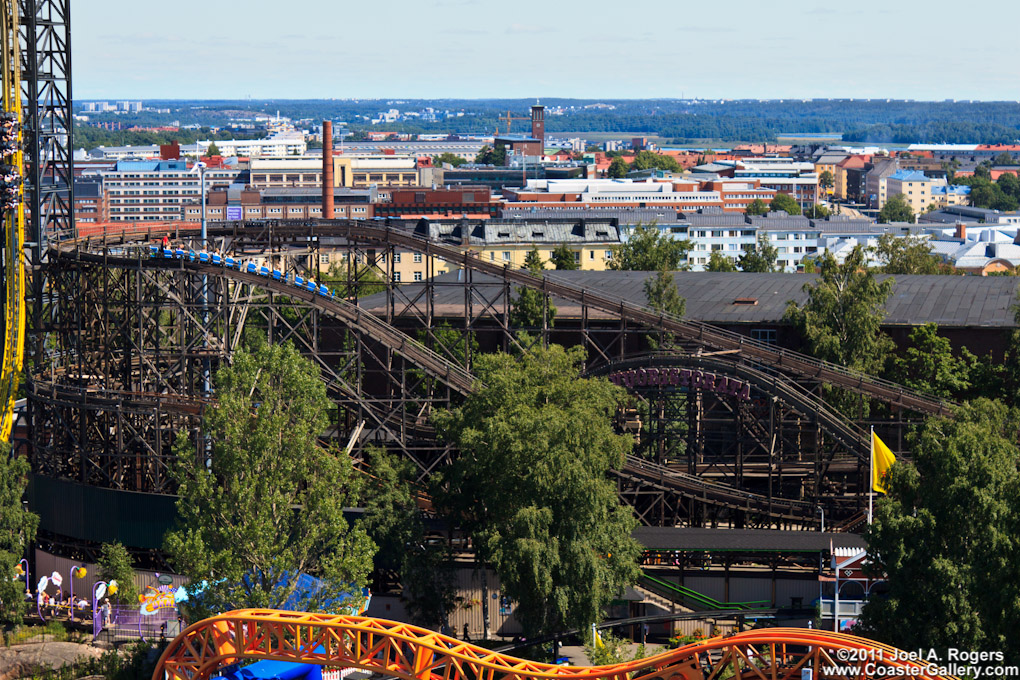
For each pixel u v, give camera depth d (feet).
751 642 489.67
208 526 609.83
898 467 619.67
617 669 509.35
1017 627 562.25
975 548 570.05
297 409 626.23
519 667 522.47
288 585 602.44
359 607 615.16
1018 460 618.85
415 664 523.70
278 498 609.42
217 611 595.47
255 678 585.22
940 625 561.84
